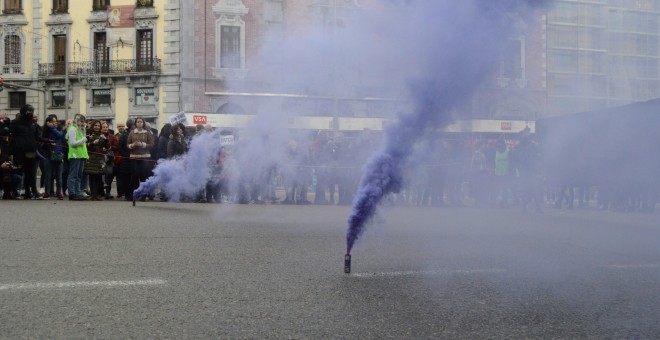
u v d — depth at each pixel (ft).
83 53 116.78
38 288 14.93
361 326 12.32
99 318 12.47
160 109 106.11
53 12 117.91
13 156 42.55
